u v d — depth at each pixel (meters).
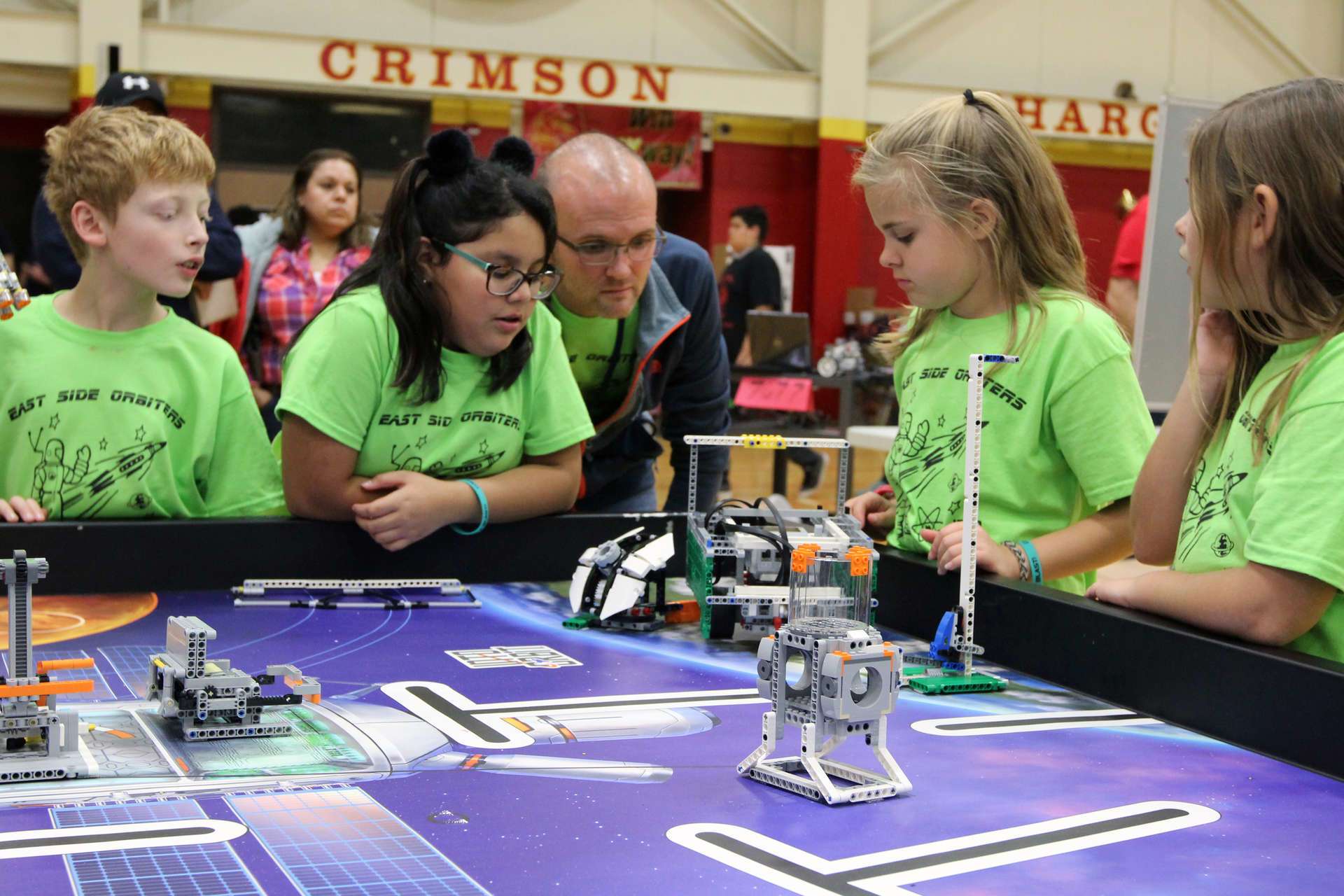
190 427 2.02
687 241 2.71
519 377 1.99
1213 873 0.92
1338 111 1.37
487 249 1.80
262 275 3.87
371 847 0.92
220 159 10.20
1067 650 1.47
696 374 2.75
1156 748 1.23
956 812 1.04
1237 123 1.42
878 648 1.08
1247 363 1.56
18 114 11.34
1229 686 1.26
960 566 1.57
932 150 1.82
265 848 0.92
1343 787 1.12
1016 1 11.72
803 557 1.40
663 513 2.07
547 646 1.57
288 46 9.94
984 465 1.86
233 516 2.01
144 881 0.85
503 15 10.72
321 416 1.84
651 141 11.21
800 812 1.03
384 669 1.44
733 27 11.27
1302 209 1.37
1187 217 1.50
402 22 10.50
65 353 1.96
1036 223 1.88
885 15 11.55
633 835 0.96
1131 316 4.57
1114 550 1.83
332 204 3.88
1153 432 1.88
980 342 1.89
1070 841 0.98
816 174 12.05
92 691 1.27
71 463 1.95
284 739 1.18
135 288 1.95
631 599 1.64
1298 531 1.30
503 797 1.04
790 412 7.37
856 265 11.79
